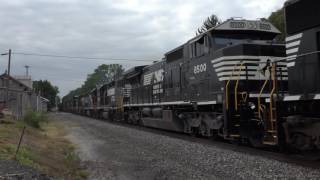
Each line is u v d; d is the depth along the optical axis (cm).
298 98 1192
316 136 1132
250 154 1378
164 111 2503
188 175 1102
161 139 1992
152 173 1170
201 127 1956
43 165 1183
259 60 1616
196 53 1962
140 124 3231
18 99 3134
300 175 1020
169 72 2422
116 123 3778
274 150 1472
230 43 1748
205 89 1852
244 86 1600
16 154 1176
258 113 1492
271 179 1001
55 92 14675
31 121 2827
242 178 1031
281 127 1284
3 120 2264
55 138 2291
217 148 1556
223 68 1653
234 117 1617
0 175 924
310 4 1170
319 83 1138
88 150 1750
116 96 4231
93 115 6094
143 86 3117
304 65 1195
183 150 1556
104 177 1152
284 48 1653
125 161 1410
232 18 1750
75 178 1120
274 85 1323
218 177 1060
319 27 1143
